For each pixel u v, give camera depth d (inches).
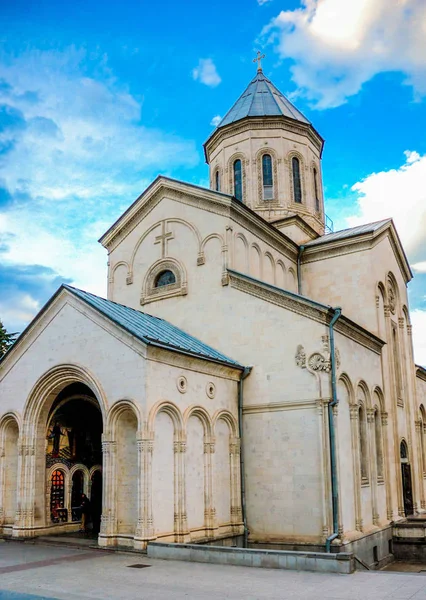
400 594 541.6
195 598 535.5
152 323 1051.3
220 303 1098.1
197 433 927.7
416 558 1092.5
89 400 1059.3
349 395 1032.8
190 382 920.9
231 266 1116.5
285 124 1489.9
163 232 1216.2
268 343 1023.0
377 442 1157.1
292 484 946.1
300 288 1325.0
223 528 941.8
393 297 1393.9
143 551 773.9
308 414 956.0
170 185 1211.9
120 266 1278.3
